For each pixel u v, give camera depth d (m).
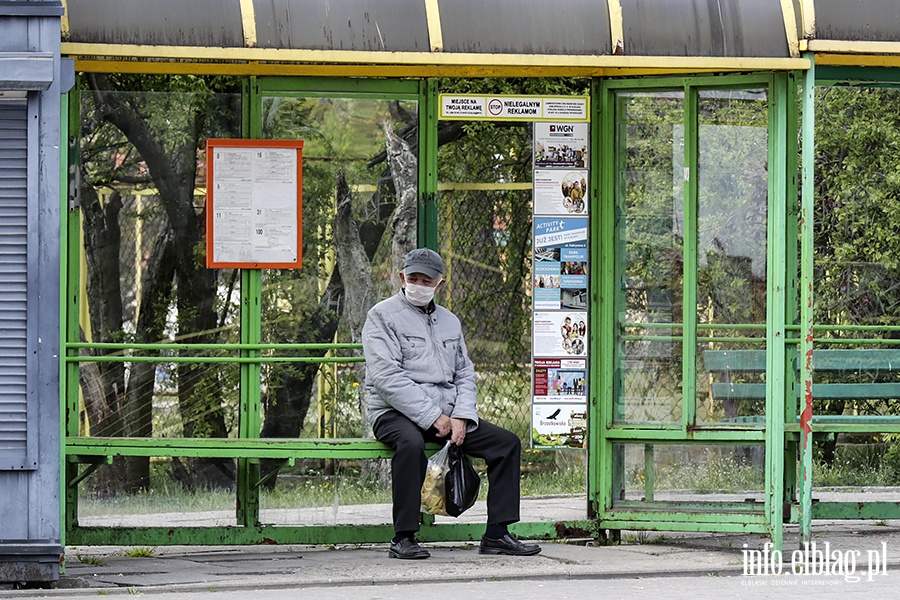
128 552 18.27
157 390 17.94
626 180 18.48
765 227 17.81
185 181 18.05
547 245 18.55
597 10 16.98
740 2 17.11
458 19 16.81
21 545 14.86
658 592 14.84
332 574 15.94
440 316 17.91
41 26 14.88
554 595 14.62
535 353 18.55
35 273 14.94
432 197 18.44
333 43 16.55
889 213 19.81
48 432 14.96
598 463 18.47
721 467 18.00
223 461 18.17
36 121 14.92
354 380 18.30
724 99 17.97
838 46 16.83
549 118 18.50
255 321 18.12
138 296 17.92
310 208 18.30
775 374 17.34
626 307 18.48
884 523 20.84
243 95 18.12
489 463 17.52
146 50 16.03
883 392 19.72
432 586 15.30
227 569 16.47
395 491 17.20
